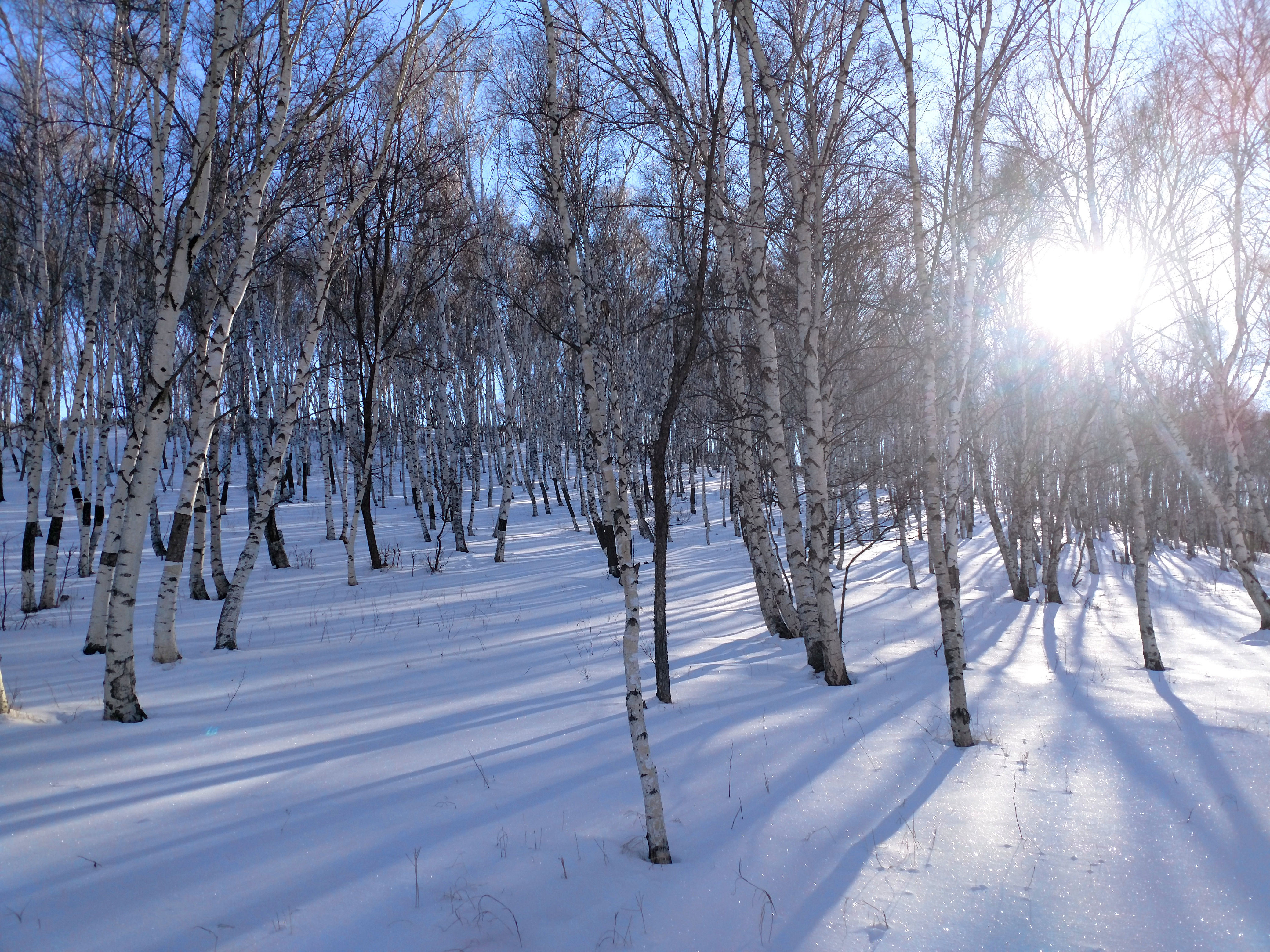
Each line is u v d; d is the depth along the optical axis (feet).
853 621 48.32
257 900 12.93
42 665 30.48
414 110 51.88
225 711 24.29
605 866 14.61
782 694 27.94
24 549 45.52
